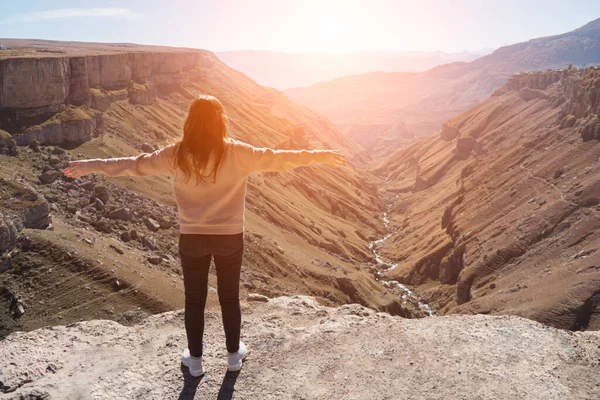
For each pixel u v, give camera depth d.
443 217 178.62
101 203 69.06
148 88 140.62
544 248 124.75
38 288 48.09
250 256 81.81
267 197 134.62
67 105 89.50
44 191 66.94
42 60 81.50
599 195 130.88
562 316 92.50
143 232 66.62
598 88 168.75
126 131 108.06
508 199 159.12
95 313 46.44
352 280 91.00
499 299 107.06
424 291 138.62
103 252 55.12
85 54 118.25
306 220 139.25
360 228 182.00
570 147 166.25
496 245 133.12
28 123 80.00
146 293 49.97
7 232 49.88
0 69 76.56
